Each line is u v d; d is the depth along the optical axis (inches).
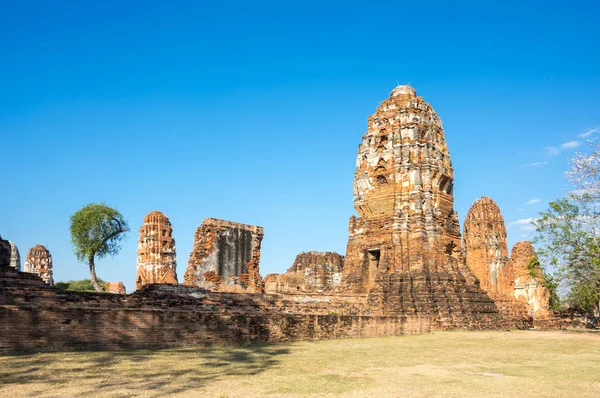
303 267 3036.4
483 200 2556.6
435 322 1663.4
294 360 822.5
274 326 1103.6
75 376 600.4
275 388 580.1
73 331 797.2
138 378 604.7
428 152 1886.1
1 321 733.3
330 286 2896.2
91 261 2028.8
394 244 1820.9
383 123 1964.8
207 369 691.4
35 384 550.6
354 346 1082.1
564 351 1086.4
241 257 1624.0
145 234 2358.5
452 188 1959.9
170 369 674.8
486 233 2506.2
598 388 633.6
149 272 2310.5
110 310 839.1
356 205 1974.7
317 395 553.6
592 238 1598.2
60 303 945.5
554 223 1665.8
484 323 1732.3
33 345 758.5
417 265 1768.0
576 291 1684.3
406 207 1844.2
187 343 936.3
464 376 711.7
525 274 2340.1
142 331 876.0
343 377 671.8
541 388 627.5
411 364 826.2
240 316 1035.3
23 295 919.7
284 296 1592.0
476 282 1839.3
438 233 1812.3
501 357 958.4
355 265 1919.3
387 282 1776.6
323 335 1218.0
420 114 1931.6
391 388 605.0
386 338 1326.3
